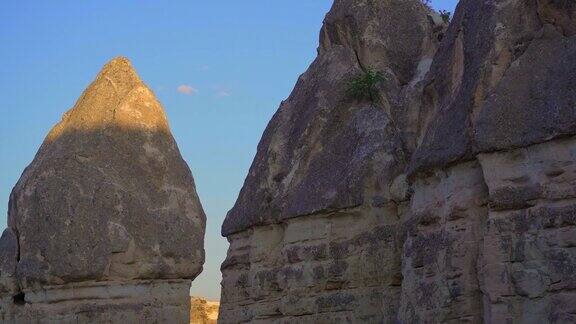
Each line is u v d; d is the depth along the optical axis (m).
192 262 17.36
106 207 16.70
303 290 23.36
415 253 17.83
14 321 17.27
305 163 24.75
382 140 23.11
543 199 14.87
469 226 16.31
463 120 16.70
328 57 26.12
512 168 15.36
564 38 15.60
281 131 25.98
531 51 15.92
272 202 24.91
